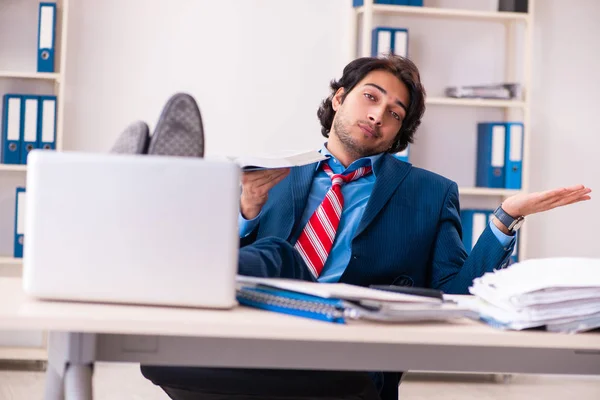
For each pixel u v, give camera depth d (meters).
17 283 1.88
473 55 5.66
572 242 5.74
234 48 5.43
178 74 5.38
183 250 1.55
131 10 5.33
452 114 5.65
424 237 2.49
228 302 1.57
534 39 5.72
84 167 1.54
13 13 5.25
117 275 1.54
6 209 5.28
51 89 5.29
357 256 2.41
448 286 2.41
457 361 1.58
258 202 2.25
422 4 5.37
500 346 1.59
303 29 5.48
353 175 2.54
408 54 5.54
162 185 1.54
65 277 1.55
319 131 5.52
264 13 5.45
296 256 2.03
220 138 5.44
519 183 5.38
